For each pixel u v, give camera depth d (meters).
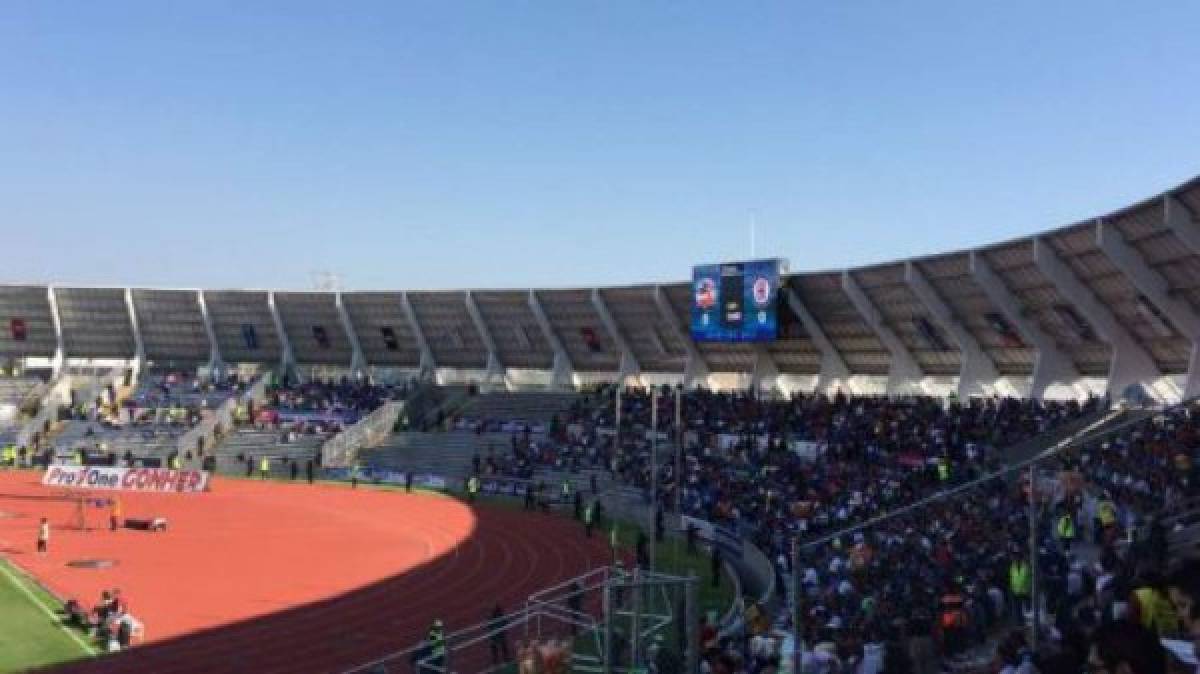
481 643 29.67
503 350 87.12
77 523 54.25
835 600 20.42
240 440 83.06
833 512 39.38
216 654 29.23
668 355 78.06
